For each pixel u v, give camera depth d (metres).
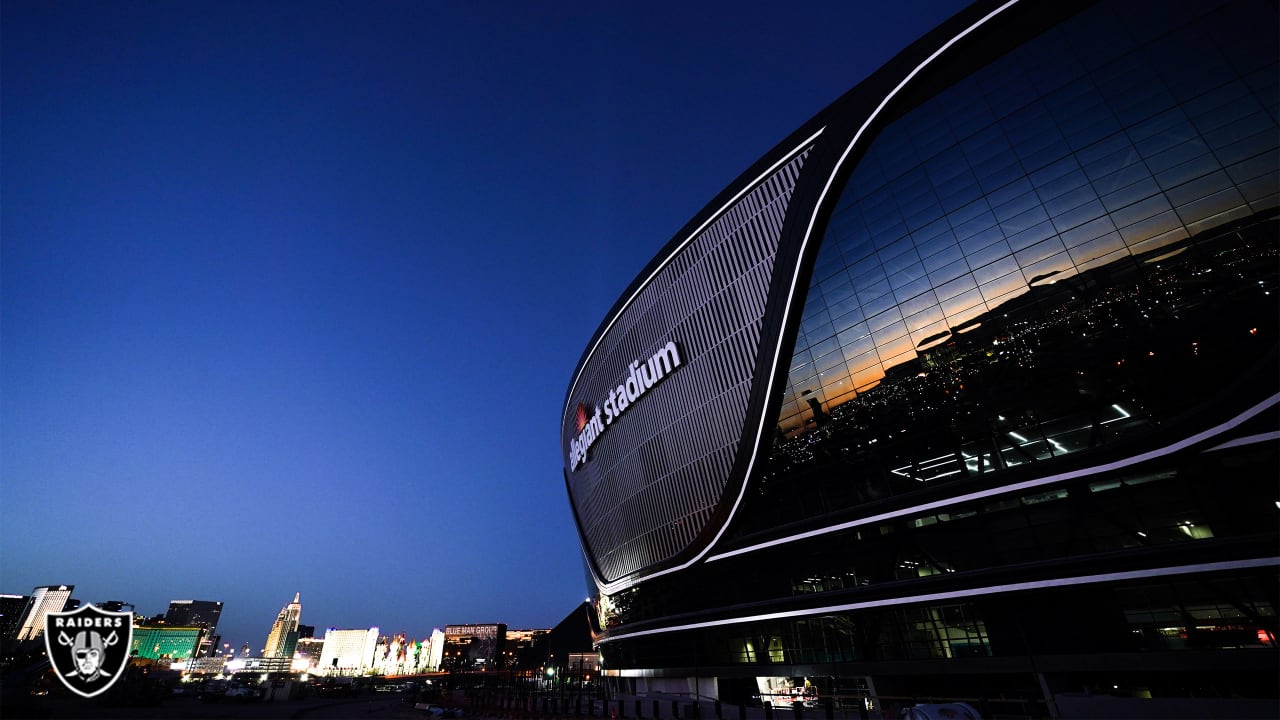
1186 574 27.19
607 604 67.31
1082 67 34.47
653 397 57.28
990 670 31.38
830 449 40.25
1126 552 28.53
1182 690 27.08
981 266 34.94
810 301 43.16
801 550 40.97
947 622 33.50
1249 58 29.48
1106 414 29.92
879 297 39.03
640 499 58.50
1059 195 33.06
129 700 40.03
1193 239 28.77
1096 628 29.16
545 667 116.31
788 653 41.00
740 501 46.19
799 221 44.72
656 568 55.34
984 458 33.25
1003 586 31.39
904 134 40.66
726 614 45.50
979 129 37.25
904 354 37.25
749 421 46.16
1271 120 28.19
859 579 37.22
